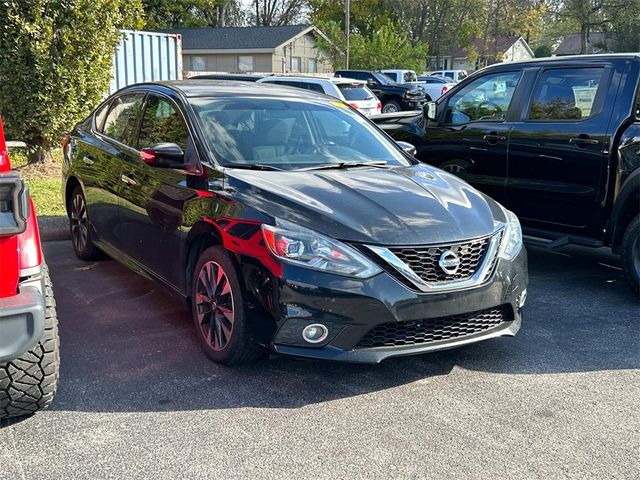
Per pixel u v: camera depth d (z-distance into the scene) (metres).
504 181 6.58
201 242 4.38
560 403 3.78
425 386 3.96
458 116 7.07
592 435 3.43
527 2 65.81
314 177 4.36
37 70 8.92
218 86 5.38
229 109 4.93
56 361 3.30
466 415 3.62
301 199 3.91
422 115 7.52
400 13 57.41
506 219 4.42
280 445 3.26
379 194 4.15
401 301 3.67
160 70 14.51
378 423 3.51
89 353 4.31
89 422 3.45
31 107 9.14
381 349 3.73
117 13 9.66
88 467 3.04
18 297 2.89
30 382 3.23
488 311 4.06
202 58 43.19
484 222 4.14
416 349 3.78
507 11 65.62
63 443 3.23
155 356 4.29
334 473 3.03
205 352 4.25
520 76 6.50
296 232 3.68
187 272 4.44
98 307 5.20
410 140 7.49
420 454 3.21
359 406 3.69
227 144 4.59
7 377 3.16
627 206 5.60
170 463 3.08
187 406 3.64
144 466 3.05
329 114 5.40
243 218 3.87
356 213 3.86
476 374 4.15
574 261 6.99
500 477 3.03
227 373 4.06
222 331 4.06
